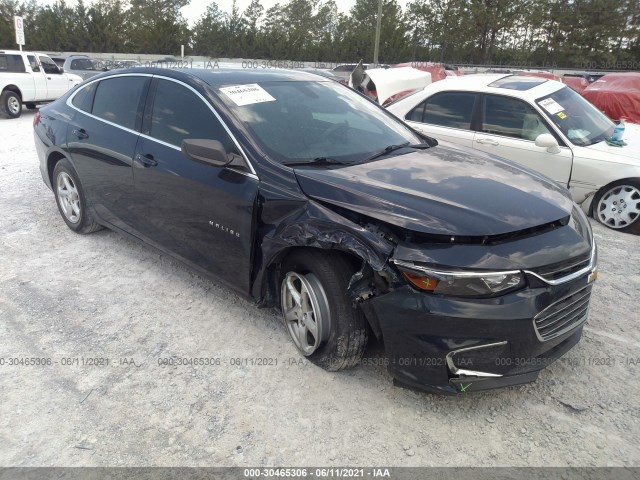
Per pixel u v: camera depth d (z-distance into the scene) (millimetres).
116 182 4121
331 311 2818
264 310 3701
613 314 3717
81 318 3586
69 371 3033
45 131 4973
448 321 2396
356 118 3836
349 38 39469
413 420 2670
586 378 2998
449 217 2549
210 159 3094
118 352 3215
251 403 2783
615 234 5375
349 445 2512
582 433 2590
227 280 3410
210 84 3602
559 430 2609
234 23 38219
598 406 2775
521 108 5910
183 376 2996
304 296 2998
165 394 2852
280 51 38094
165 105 3781
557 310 2574
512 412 2734
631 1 35812
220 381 2955
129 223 4168
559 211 2785
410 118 6684
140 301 3814
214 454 2459
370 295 2598
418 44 40406
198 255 3574
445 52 39344
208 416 2693
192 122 3539
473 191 2838
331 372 3010
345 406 2760
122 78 4285
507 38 38500
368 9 50531
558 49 37375
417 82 8609
